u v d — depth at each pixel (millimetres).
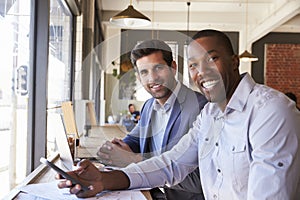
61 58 3500
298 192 1208
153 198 1418
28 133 2297
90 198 1239
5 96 1889
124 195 1285
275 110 1198
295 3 6828
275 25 8141
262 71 10383
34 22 2309
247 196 1212
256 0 8000
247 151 1282
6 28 1872
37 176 1676
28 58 2303
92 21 5055
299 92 10312
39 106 2326
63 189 1338
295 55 10336
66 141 1530
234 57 1271
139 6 8336
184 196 1590
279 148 1165
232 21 9125
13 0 1978
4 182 1901
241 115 1283
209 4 8336
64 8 3717
